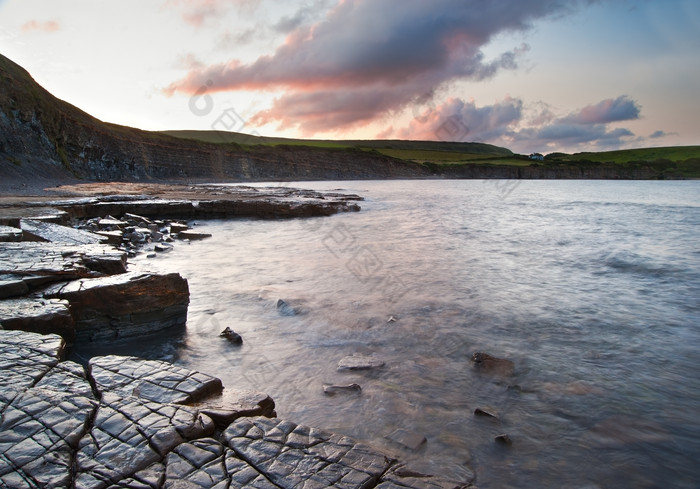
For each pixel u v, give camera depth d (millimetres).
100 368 4262
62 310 5840
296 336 7094
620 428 4539
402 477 2986
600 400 5129
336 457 3115
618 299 9570
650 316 8383
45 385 3730
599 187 79500
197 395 3898
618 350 6688
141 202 24094
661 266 13016
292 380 5543
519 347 6777
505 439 4215
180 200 26344
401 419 4633
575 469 3881
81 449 2943
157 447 3021
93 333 6652
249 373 5746
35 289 6629
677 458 4055
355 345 6746
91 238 11797
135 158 63625
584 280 11375
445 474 3734
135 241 16078
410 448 4102
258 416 3625
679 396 5254
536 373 5848
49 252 8500
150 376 4137
